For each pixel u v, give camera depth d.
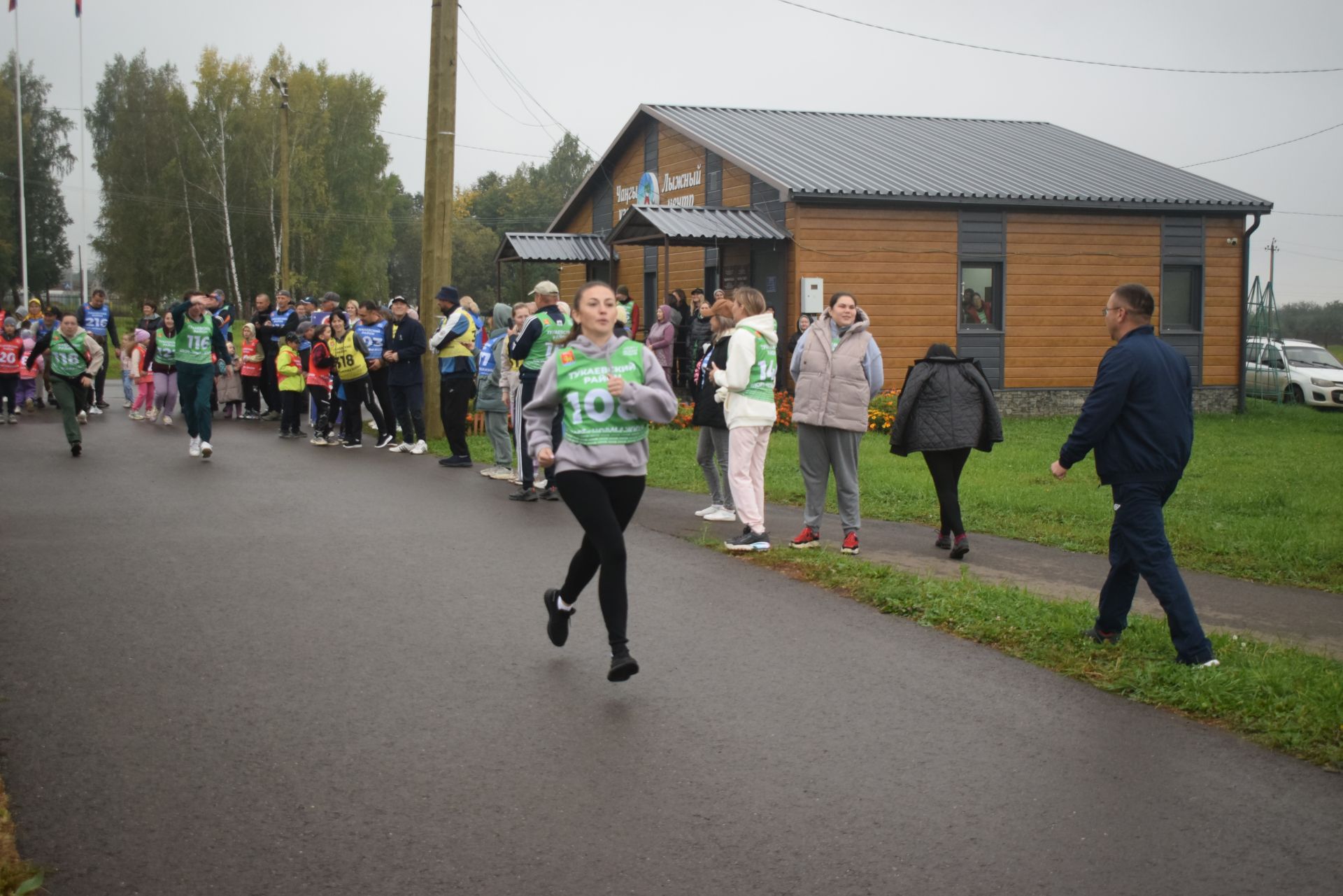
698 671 5.98
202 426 13.79
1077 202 23.58
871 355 9.11
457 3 16.42
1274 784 4.67
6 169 65.38
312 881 3.76
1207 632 7.09
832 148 25.34
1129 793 4.55
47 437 16.05
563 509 10.64
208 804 4.31
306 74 61.09
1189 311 25.44
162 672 5.78
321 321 18.70
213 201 59.66
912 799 4.46
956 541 9.22
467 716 5.25
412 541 9.02
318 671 5.83
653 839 4.10
